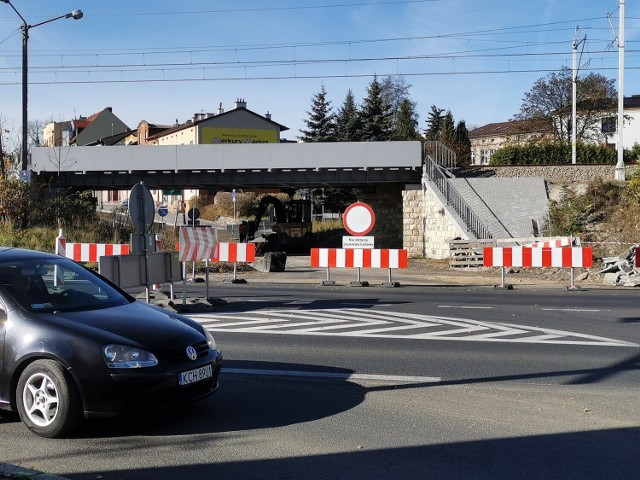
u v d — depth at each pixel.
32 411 5.84
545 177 38.97
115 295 7.04
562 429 6.05
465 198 35.91
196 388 6.14
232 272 25.05
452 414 6.55
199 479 4.84
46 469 5.04
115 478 4.86
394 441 5.71
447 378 8.12
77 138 100.62
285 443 5.66
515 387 7.68
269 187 47.06
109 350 5.75
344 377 8.17
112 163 41.59
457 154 71.75
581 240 30.17
